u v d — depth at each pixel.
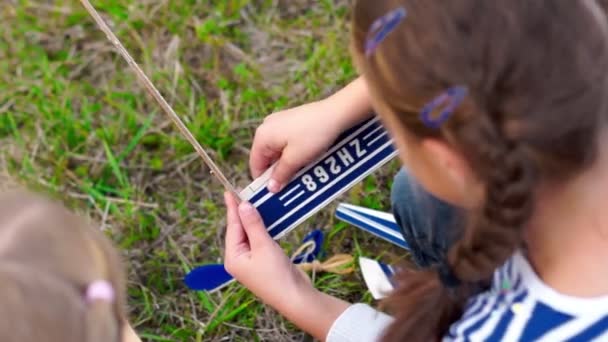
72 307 0.87
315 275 1.69
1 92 2.04
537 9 0.89
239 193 1.38
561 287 0.98
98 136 1.94
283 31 2.07
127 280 1.74
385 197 1.79
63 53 2.10
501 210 0.90
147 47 2.08
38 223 0.90
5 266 0.86
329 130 1.33
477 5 0.88
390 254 1.71
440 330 1.08
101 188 1.88
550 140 0.89
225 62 2.04
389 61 0.92
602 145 0.94
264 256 1.33
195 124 1.92
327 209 1.77
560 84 0.88
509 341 0.99
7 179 1.89
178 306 1.71
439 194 1.02
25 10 2.18
